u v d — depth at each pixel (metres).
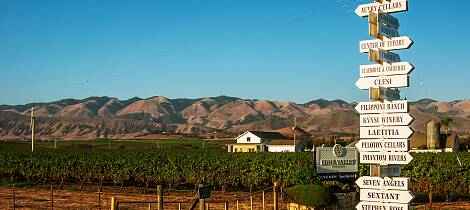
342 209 22.02
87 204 29.61
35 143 128.38
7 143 112.25
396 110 11.80
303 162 40.22
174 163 43.84
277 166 40.09
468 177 32.50
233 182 41.59
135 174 44.50
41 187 43.81
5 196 34.22
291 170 37.97
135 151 57.91
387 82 12.02
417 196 34.97
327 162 24.95
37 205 29.17
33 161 47.50
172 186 45.31
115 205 19.61
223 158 46.16
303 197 21.42
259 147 101.19
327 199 21.33
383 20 12.09
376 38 12.17
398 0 11.95
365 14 12.38
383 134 11.97
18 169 47.69
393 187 11.88
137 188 43.97
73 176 46.34
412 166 34.69
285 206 26.97
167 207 27.62
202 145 125.38
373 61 12.07
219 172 42.03
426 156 41.72
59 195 35.41
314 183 24.52
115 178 44.94
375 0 12.22
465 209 27.80
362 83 12.36
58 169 46.59
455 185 32.50
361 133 12.27
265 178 39.81
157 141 146.88
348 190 23.78
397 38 11.91
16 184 44.78
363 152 12.23
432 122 84.62
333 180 24.94
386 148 11.91
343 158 25.16
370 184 12.19
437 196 35.75
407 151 11.62
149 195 36.22
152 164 44.34
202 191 16.38
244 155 49.22
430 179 32.94
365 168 33.03
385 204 11.96
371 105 12.17
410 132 11.58
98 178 45.59
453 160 38.84
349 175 25.12
